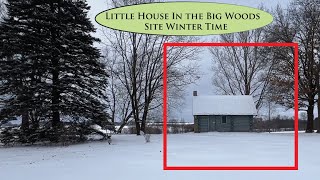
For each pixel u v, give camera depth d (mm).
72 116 29672
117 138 36438
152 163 16828
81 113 29531
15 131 28109
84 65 30203
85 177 13039
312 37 45219
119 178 12812
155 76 46844
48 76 30344
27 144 28609
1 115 27406
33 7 29062
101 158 18969
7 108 27250
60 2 29812
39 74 28484
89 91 30609
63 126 28750
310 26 45125
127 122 51781
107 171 14414
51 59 28922
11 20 28781
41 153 22141
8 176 13445
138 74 46562
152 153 21438
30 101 27609
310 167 15484
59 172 14242
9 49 28047
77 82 29719
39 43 28531
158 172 14141
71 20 30172
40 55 27750
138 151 22688
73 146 26891
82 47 29875
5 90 27750
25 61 28344
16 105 27250
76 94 29594
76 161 17781
